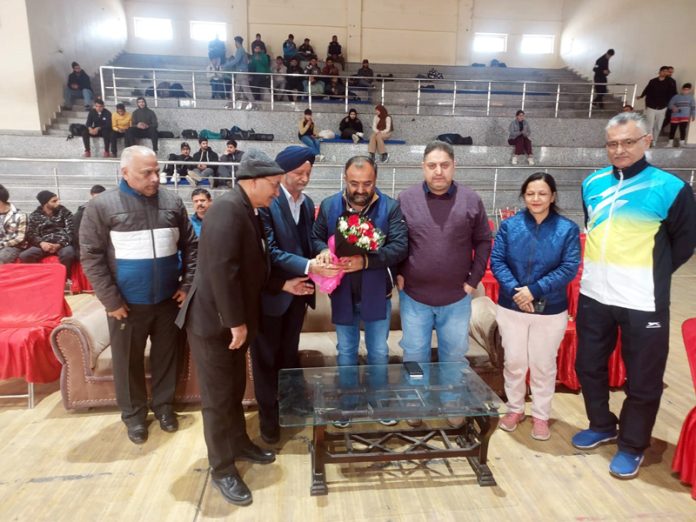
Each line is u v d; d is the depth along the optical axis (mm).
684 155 8969
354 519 1868
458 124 9914
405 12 12617
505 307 2385
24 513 1868
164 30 12352
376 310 2188
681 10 9445
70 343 2516
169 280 2359
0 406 2705
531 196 2217
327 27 12523
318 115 9625
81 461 2201
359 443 2375
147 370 2547
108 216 2189
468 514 1898
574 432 2486
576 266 2238
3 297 2855
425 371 2230
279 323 2205
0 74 8133
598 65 10758
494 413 1891
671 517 1884
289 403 1975
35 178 7852
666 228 2018
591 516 1889
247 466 2195
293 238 2154
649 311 2037
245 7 12242
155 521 1842
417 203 2189
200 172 7332
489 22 12984
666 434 2471
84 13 10156
